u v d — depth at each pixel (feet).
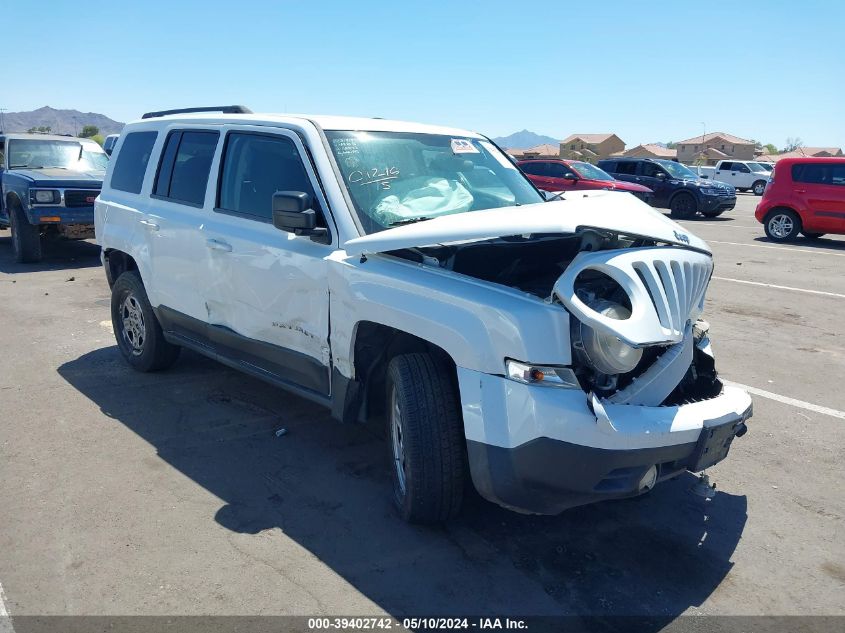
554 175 65.82
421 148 14.83
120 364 20.31
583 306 9.58
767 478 13.87
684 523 12.18
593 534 11.79
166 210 17.19
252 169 14.96
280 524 12.00
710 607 9.98
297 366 13.88
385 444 15.17
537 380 9.70
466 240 10.47
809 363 21.20
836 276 35.50
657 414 10.11
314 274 12.92
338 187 13.05
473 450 10.27
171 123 17.93
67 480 13.44
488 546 11.38
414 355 11.46
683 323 10.48
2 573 10.59
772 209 50.42
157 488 13.17
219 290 15.47
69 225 36.11
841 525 12.20
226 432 15.67
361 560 10.97
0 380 18.93
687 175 72.84
